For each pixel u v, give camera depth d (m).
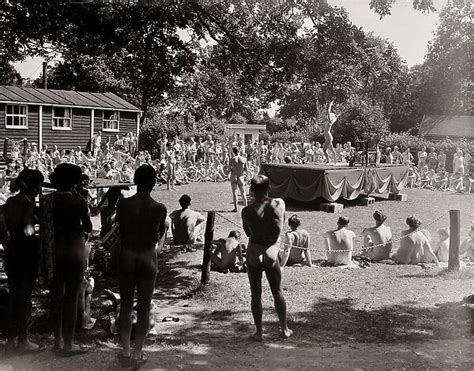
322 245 12.30
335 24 11.39
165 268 9.90
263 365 5.36
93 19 10.20
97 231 13.14
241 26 12.52
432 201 21.22
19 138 32.97
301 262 10.24
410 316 7.18
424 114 29.59
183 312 7.45
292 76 12.38
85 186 10.21
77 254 5.55
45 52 11.20
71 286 5.60
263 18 12.11
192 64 12.25
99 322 6.72
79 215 5.56
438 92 26.31
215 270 9.66
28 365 5.25
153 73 12.41
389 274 9.51
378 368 5.27
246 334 6.49
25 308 5.68
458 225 9.58
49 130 34.09
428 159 27.88
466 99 26.14
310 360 5.54
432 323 6.86
